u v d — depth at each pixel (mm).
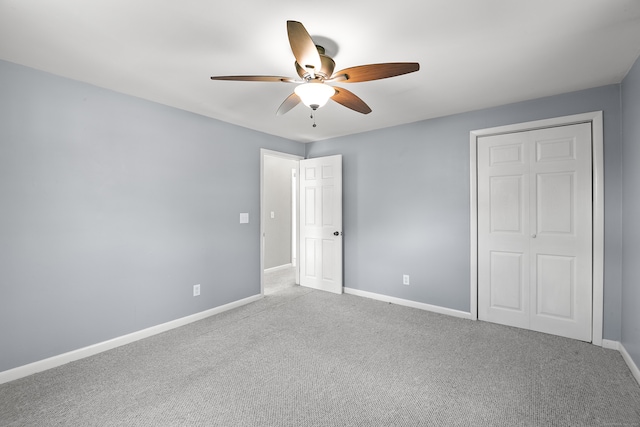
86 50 1976
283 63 2152
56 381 2119
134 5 1527
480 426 1680
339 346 2637
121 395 1964
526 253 2945
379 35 1799
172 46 1930
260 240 4000
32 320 2225
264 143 4074
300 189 4668
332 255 4293
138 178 2799
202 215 3326
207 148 3369
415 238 3617
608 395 1931
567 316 2762
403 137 3691
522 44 1907
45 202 2279
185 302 3168
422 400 1904
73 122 2410
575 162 2703
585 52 2010
